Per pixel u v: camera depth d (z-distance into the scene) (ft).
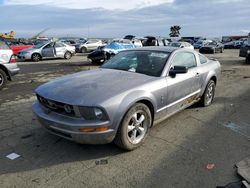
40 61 60.29
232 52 103.24
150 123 13.35
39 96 12.84
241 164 11.41
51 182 10.24
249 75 36.47
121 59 16.60
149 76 13.97
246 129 15.60
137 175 10.71
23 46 69.97
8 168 11.22
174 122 16.57
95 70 15.69
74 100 11.15
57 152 12.57
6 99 22.41
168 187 9.95
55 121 11.49
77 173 10.84
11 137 14.23
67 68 45.65
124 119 11.79
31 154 12.39
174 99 14.98
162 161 11.79
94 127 10.94
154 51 16.26
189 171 10.98
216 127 15.85
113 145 13.21
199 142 13.75
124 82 12.83
